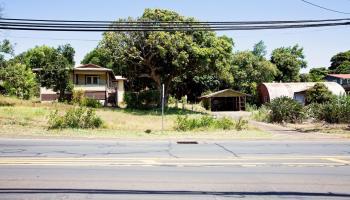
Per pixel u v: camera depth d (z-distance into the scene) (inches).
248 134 881.5
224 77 2411.4
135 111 1782.7
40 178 368.2
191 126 974.4
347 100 1268.5
